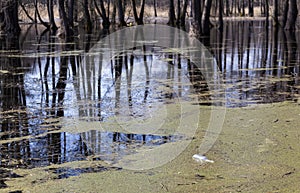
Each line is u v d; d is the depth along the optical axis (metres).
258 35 27.67
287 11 34.22
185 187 4.73
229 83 10.73
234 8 69.12
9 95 9.91
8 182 4.95
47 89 10.54
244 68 13.29
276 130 6.66
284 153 5.68
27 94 9.98
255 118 7.36
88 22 34.12
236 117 7.47
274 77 11.64
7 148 6.16
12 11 31.47
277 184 4.77
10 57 16.81
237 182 4.84
